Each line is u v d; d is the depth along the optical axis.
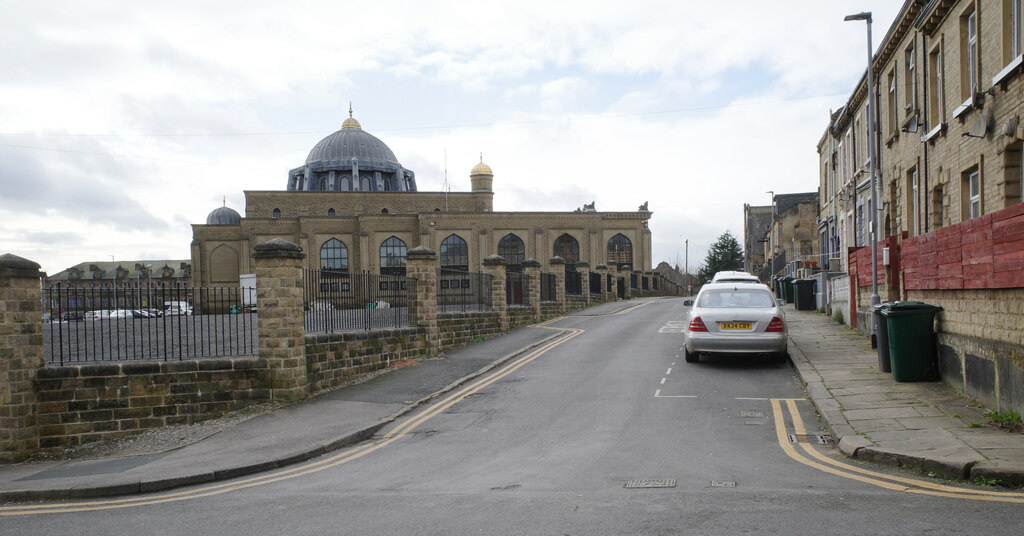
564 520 5.38
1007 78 11.38
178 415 11.53
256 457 8.93
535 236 71.81
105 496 7.92
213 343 15.65
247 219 70.31
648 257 73.62
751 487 6.27
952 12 14.03
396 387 13.44
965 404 9.20
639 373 13.79
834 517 5.18
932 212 15.55
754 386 12.12
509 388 12.98
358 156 81.50
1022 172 11.41
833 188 31.08
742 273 24.92
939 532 4.75
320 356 13.22
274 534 5.51
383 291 16.92
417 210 76.56
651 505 5.72
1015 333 8.01
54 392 10.93
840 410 9.40
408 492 6.67
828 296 25.83
